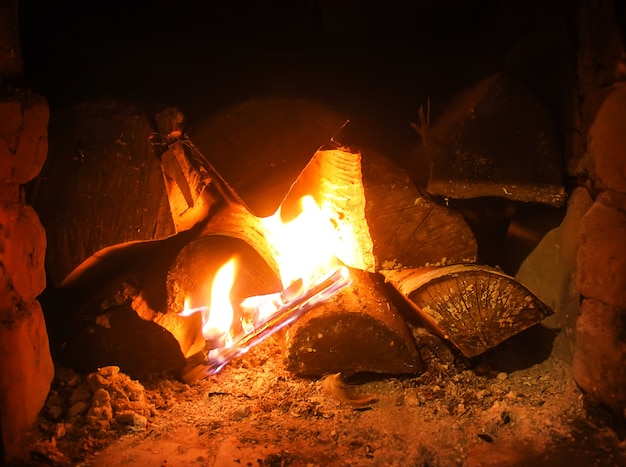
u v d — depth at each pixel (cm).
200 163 56
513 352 61
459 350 60
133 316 57
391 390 57
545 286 60
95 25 59
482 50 60
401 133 57
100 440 50
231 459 47
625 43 48
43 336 52
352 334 57
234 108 54
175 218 56
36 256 51
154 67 57
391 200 55
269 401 56
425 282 55
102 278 61
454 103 57
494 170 55
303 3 60
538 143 55
